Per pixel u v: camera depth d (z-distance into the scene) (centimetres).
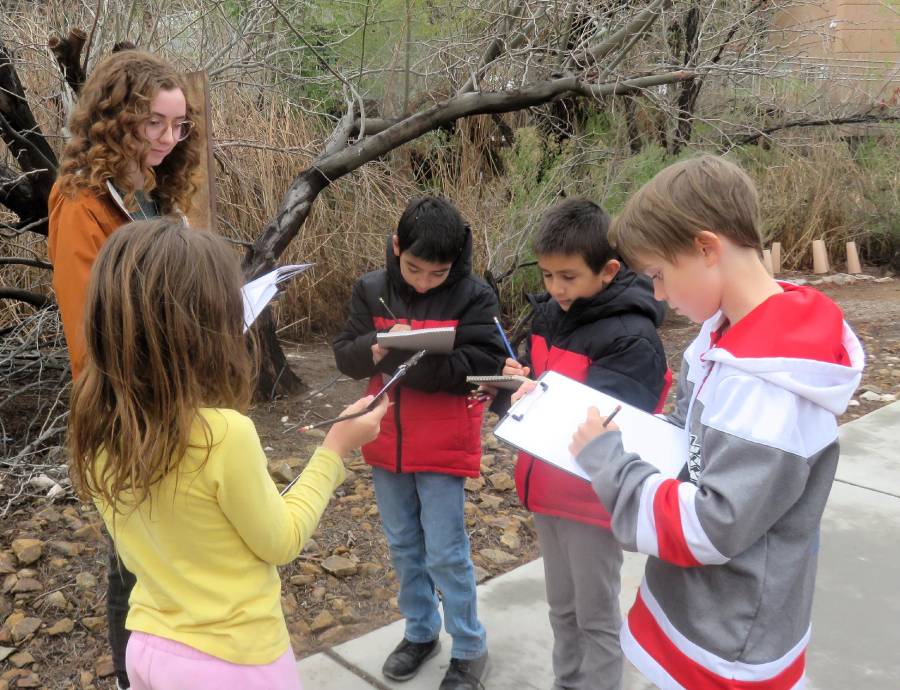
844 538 364
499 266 665
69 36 348
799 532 147
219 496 150
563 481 216
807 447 141
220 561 154
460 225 245
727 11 696
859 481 422
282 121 664
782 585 146
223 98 629
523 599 313
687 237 146
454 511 249
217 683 152
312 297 689
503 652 281
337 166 467
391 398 246
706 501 140
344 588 320
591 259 212
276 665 159
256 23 532
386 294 260
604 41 524
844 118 949
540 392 183
